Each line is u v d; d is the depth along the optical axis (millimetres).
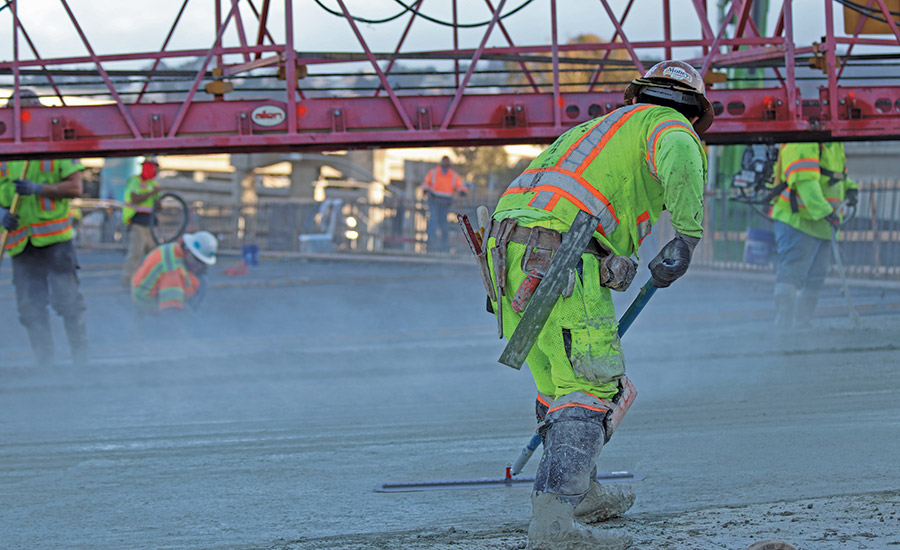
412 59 15266
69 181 17516
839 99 14383
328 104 14383
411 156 61344
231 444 10641
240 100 14375
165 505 8086
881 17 15539
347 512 7652
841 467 8422
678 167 5953
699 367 15508
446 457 9641
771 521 6746
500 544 6445
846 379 13594
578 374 6109
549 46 14656
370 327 23422
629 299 24141
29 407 13781
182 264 22641
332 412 12664
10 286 33688
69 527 7488
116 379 16234
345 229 47281
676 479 8328
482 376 15703
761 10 26234
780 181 19938
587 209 6180
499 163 61531
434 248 43125
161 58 14742
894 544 5996
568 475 6031
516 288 6277
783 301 19641
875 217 30078
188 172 59969
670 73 6664
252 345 20750
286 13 14227
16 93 14242
